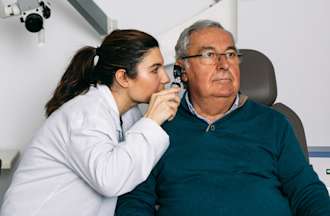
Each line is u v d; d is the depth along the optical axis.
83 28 2.29
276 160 1.60
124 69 1.40
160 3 2.35
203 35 1.60
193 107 1.69
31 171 1.38
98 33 2.07
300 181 1.54
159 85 1.44
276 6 2.30
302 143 1.80
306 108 2.37
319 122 2.37
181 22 2.28
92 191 1.38
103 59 1.43
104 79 1.45
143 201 1.58
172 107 1.40
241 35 2.33
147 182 1.61
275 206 1.51
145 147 1.30
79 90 1.47
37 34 2.10
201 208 1.51
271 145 1.59
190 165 1.58
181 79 1.67
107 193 1.27
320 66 2.33
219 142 1.60
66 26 2.29
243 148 1.59
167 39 2.00
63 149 1.33
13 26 2.26
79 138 1.29
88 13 1.84
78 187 1.37
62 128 1.34
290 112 1.85
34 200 1.37
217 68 1.57
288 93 2.36
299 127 1.82
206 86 1.58
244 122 1.63
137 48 1.39
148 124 1.33
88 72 1.48
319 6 2.28
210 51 1.58
